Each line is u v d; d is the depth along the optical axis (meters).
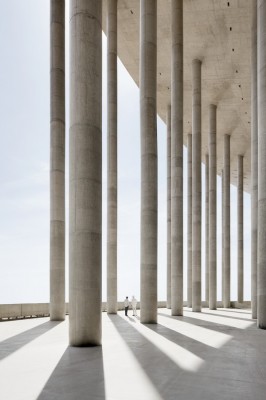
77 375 5.79
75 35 9.52
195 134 27.83
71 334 8.88
